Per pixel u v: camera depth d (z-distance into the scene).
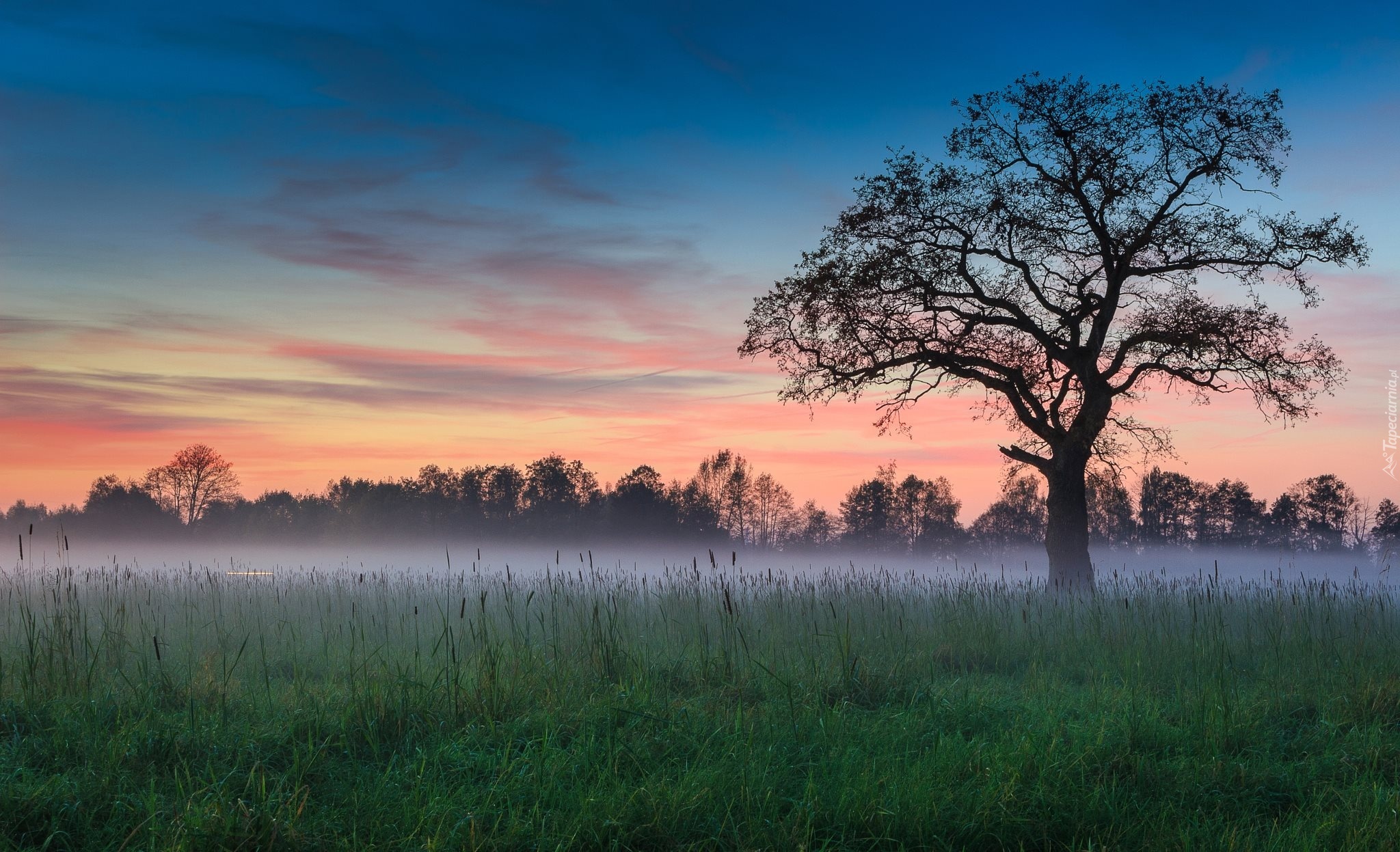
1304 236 20.78
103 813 4.91
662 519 92.69
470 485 97.06
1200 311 21.50
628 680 8.16
